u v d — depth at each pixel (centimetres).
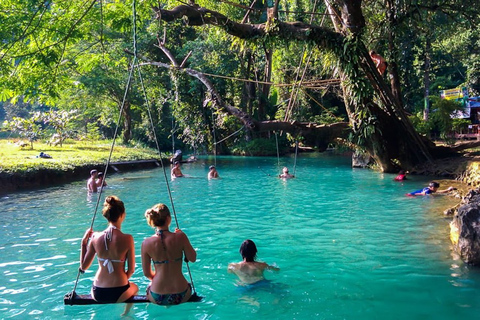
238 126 3434
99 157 2150
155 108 3853
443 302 469
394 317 433
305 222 882
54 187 1480
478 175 1368
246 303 475
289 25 1477
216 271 584
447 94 3728
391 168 1808
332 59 1545
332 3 1580
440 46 3394
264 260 627
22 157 1902
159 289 445
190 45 3259
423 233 773
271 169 2114
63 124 2852
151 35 3181
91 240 462
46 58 919
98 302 446
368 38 1991
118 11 1083
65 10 1002
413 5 1795
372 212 974
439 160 1789
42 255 674
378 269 582
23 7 901
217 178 1719
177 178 1719
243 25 1483
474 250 590
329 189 1366
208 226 853
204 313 450
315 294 497
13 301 492
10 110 5631
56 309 470
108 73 3388
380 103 1755
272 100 3994
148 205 1105
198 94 3189
